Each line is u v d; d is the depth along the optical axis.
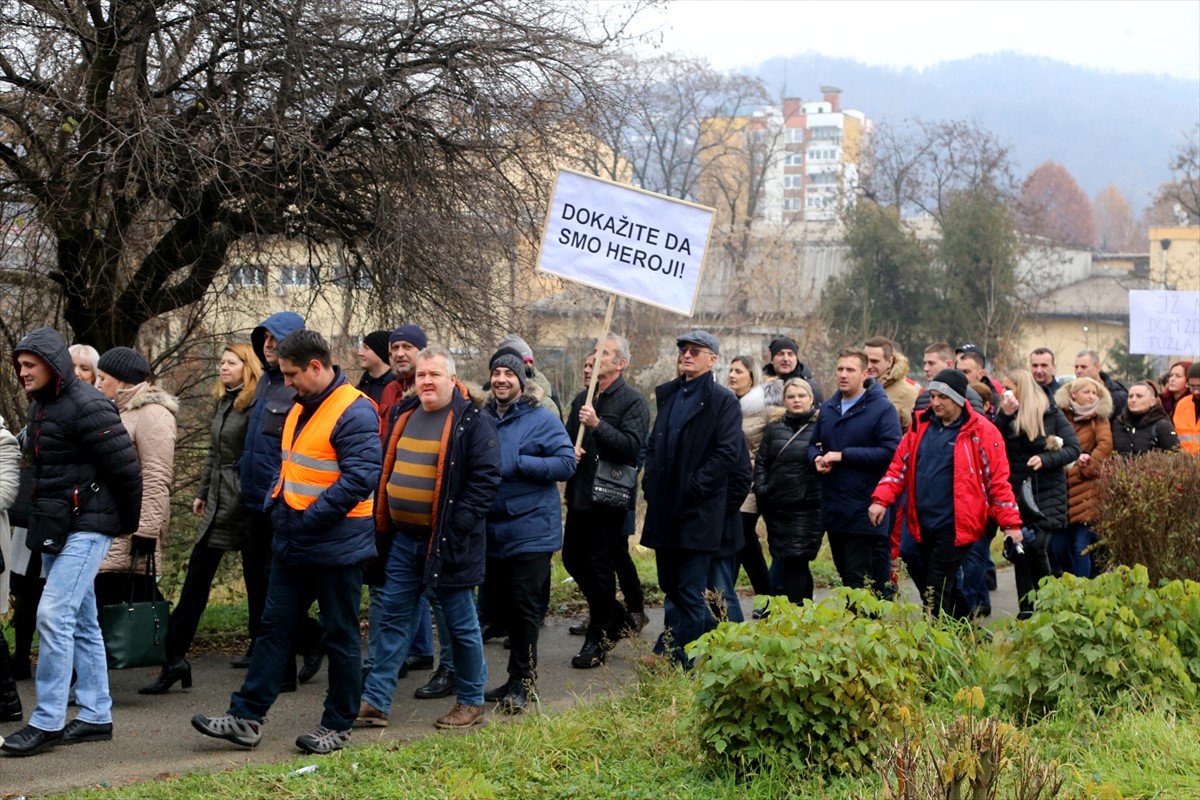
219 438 7.88
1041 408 9.76
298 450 6.41
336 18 9.25
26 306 10.15
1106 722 6.39
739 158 47.31
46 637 6.34
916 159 53.47
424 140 9.82
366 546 6.46
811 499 8.77
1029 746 5.63
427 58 9.77
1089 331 59.03
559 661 8.77
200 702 7.54
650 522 7.94
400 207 9.79
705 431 7.79
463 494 6.79
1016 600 11.30
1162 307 16.06
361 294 10.62
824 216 59.34
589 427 8.48
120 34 9.13
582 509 8.55
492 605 9.24
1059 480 10.04
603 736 6.49
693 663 7.74
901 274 45.72
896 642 6.05
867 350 9.93
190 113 9.34
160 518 7.48
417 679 8.30
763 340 33.62
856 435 8.50
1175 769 5.70
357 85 9.41
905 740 4.98
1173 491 8.53
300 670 8.41
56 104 9.06
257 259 10.38
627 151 11.27
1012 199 51.81
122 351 7.57
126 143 8.95
